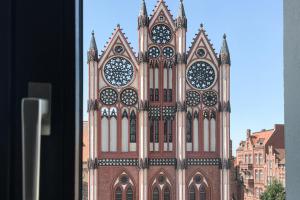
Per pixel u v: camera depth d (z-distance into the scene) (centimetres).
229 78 2183
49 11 88
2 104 86
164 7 2212
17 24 88
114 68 2159
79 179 91
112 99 2161
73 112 88
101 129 2166
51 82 88
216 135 2186
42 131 86
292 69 142
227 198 2027
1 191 85
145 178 2169
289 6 144
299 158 136
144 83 2177
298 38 139
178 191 2161
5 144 86
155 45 2220
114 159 2138
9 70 87
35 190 77
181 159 2195
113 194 2130
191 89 2238
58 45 88
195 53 2219
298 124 138
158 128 2247
